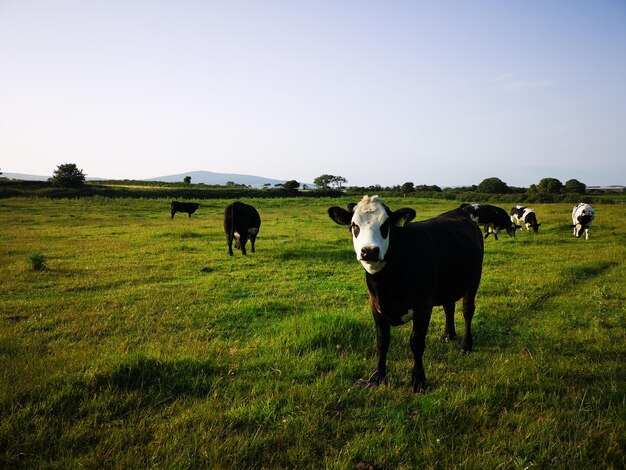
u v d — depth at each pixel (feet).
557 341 19.60
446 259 17.42
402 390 14.82
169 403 13.71
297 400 13.83
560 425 12.00
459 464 10.38
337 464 10.51
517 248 49.75
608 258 40.11
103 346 18.79
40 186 187.62
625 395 13.43
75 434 11.64
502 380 14.98
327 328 19.56
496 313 24.17
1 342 19.49
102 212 101.14
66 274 35.01
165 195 170.19
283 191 208.33
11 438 11.23
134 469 10.35
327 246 49.93
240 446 11.16
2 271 35.70
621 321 22.18
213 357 17.44
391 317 15.58
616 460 10.48
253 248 47.16
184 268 37.86
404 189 259.39
